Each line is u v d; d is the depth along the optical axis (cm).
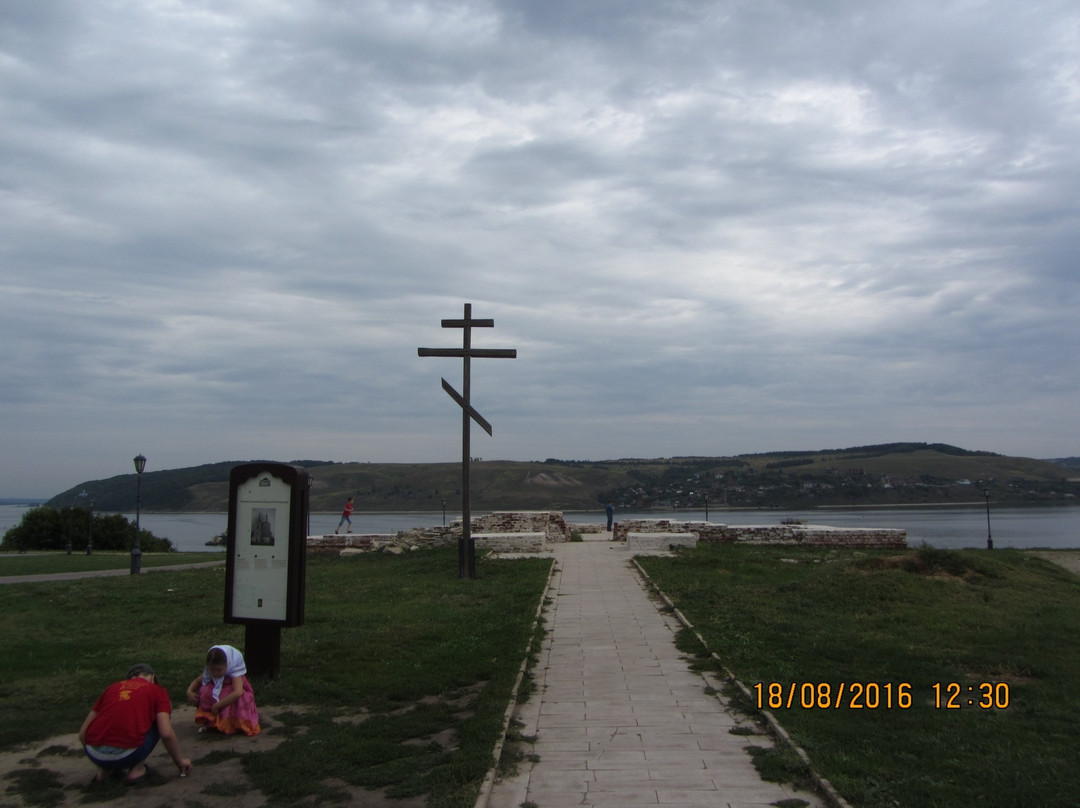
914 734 699
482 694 804
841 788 564
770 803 554
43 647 1068
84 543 4603
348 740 679
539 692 841
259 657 865
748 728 720
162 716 602
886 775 595
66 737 691
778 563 1819
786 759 625
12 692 823
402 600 1420
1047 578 1666
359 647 1024
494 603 1345
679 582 1508
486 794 564
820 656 974
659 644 1055
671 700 806
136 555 1983
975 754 651
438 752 661
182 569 2131
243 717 701
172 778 604
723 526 2314
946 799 552
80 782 593
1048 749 662
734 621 1164
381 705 785
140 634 1165
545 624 1189
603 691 841
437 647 1029
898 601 1307
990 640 1059
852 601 1310
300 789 577
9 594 1569
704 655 988
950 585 1405
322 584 1670
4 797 564
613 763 635
